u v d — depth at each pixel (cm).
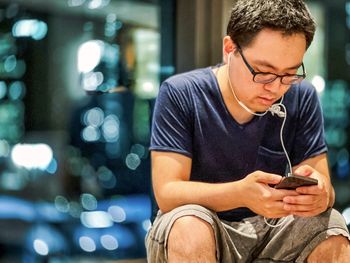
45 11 388
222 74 247
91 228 415
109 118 389
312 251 231
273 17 217
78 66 382
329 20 399
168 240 219
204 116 244
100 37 372
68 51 384
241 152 246
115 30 365
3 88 395
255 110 238
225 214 248
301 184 218
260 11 219
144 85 360
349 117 420
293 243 235
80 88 383
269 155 249
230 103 243
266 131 248
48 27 388
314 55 397
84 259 416
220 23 321
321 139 255
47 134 407
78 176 414
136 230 404
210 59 325
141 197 398
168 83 248
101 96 384
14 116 402
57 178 416
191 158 243
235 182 225
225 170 247
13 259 417
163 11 339
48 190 418
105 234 413
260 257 242
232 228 240
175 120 242
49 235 418
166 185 233
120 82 368
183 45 330
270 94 225
